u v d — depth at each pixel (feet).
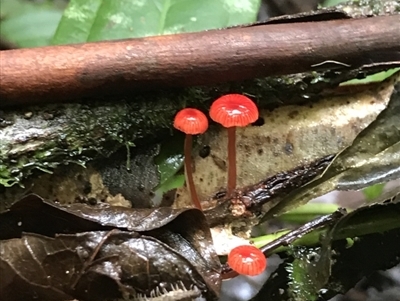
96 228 0.39
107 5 0.54
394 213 0.47
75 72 0.39
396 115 0.44
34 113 0.42
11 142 0.40
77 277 0.37
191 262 0.39
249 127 0.48
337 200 0.80
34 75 0.39
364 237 0.50
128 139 0.44
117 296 0.38
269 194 0.47
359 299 0.73
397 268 0.76
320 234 0.47
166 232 0.40
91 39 0.53
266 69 0.42
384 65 0.44
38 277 0.37
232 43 0.41
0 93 0.39
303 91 0.47
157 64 0.40
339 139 0.49
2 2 0.71
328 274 0.46
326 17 0.44
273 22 0.44
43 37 0.69
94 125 0.43
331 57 0.42
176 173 0.47
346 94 0.49
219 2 0.54
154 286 0.38
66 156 0.43
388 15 0.44
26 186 0.43
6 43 0.69
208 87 0.45
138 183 0.46
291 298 0.48
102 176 0.45
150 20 0.53
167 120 0.45
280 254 0.50
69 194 0.45
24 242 0.36
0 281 0.36
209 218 0.47
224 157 0.48
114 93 0.42
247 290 0.77
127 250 0.38
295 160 0.49
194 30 0.53
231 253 0.40
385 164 0.45
